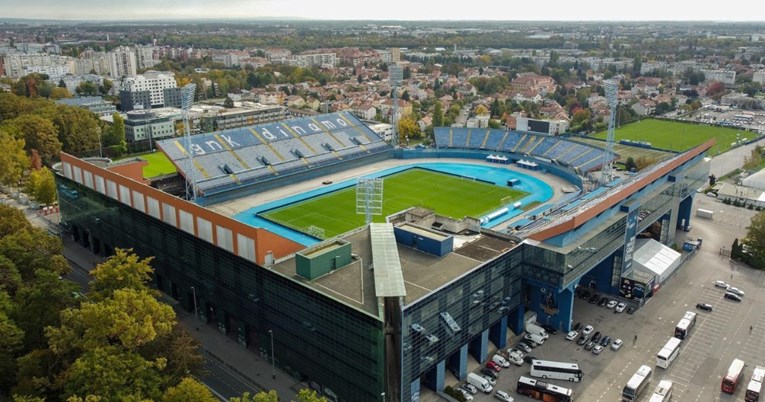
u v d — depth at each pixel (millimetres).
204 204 194375
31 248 123312
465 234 125062
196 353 112000
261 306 108812
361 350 91125
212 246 116375
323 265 102875
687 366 108938
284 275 102250
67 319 90062
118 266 105375
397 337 92625
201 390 81562
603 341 116125
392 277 98188
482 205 197125
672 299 134875
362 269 106000
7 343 92812
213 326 124312
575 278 116812
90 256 158500
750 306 131500
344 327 92812
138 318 90500
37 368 89625
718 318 126125
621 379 105062
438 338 98375
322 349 98250
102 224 153250
